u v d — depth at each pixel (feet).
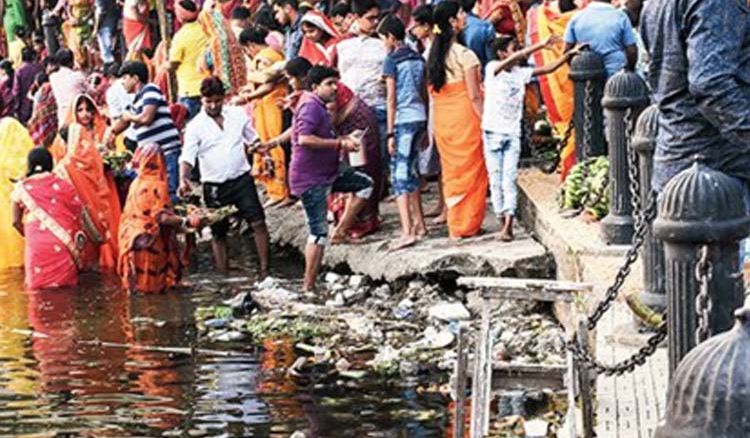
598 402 42.80
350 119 70.18
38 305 68.44
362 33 72.43
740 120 39.88
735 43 39.73
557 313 59.06
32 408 50.34
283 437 46.37
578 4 72.08
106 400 51.11
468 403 46.98
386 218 74.23
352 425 47.39
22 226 74.08
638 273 53.83
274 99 79.61
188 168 72.79
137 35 108.27
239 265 75.20
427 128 68.85
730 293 33.86
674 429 26.63
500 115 65.16
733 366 26.05
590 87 65.67
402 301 63.87
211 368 55.21
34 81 108.99
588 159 65.62
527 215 69.36
